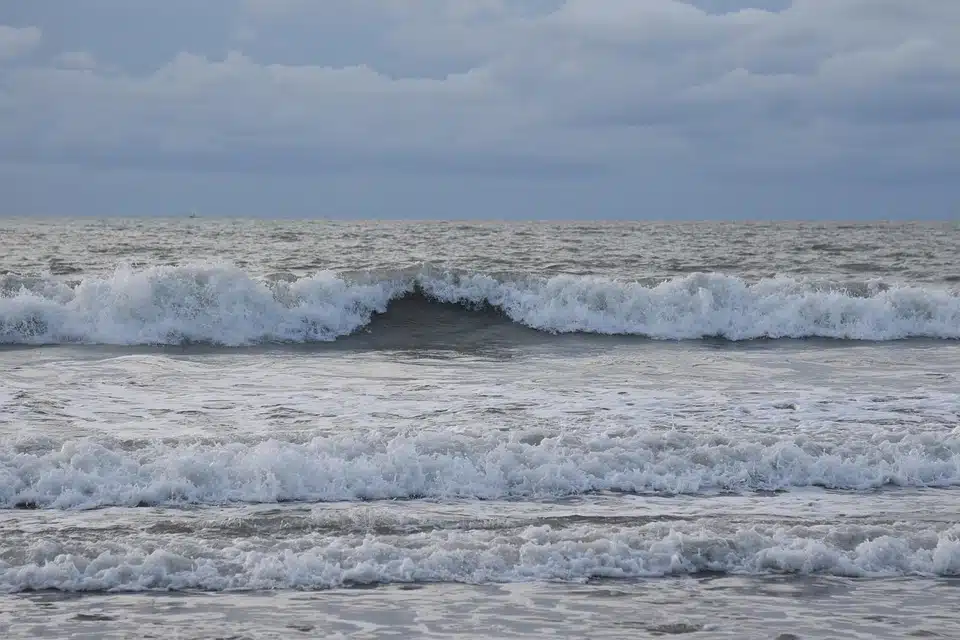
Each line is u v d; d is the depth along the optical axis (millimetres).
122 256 43812
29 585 8055
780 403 15570
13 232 71250
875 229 94688
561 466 11406
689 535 9250
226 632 7219
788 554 8969
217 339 23969
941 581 8672
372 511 9883
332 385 17656
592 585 8391
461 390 17125
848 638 7273
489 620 7555
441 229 84938
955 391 17172
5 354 21062
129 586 8117
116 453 11047
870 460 12055
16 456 10805
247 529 9352
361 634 7234
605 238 67062
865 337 25875
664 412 14828
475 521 9703
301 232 74625
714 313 26453
